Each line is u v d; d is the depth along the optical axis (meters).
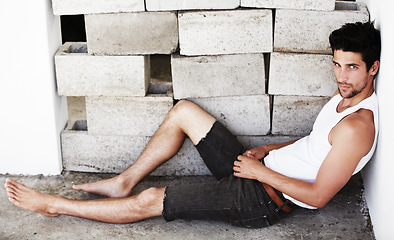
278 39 2.88
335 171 2.36
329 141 2.46
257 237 2.66
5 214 2.84
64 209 2.72
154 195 2.64
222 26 2.83
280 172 2.64
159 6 2.81
